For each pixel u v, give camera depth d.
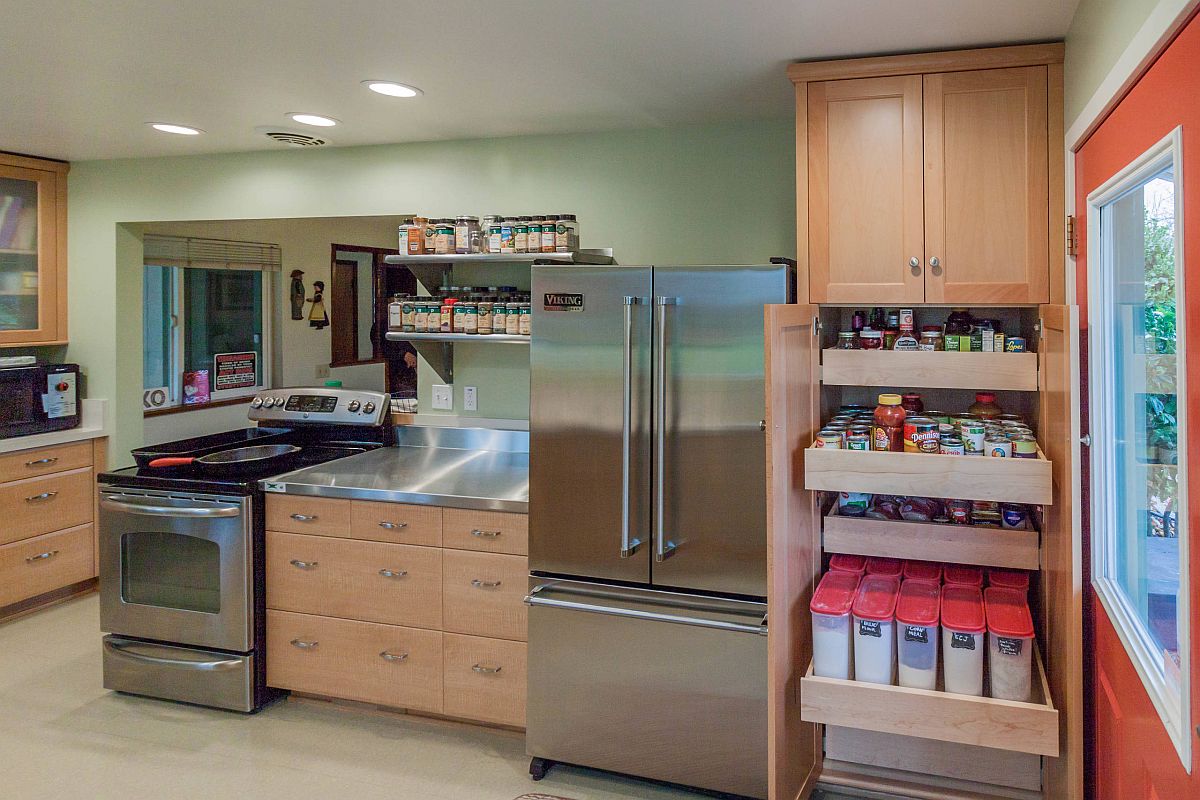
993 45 2.32
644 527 2.51
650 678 2.53
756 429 2.38
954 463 2.13
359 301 5.94
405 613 2.87
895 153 2.44
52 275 4.10
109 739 2.85
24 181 3.97
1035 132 2.32
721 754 2.47
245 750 2.79
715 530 2.44
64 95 2.85
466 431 3.57
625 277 2.48
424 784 2.60
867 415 2.65
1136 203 1.58
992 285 2.38
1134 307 1.62
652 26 2.18
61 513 4.04
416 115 3.09
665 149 3.24
